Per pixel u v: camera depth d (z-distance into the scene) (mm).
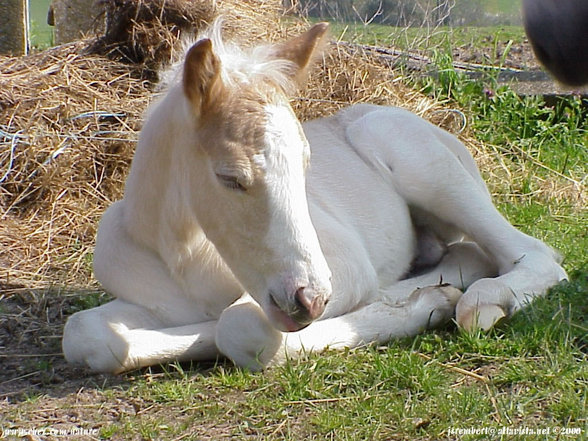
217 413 5168
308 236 5023
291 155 5027
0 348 6453
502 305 6125
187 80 5125
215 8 11266
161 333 5816
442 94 12211
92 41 11344
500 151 11250
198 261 5875
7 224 8805
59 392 5531
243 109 5086
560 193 10000
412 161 7176
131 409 5297
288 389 5348
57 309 7207
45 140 9453
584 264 7379
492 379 5449
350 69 11445
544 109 11828
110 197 9516
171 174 5629
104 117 9977
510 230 7062
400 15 13359
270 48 5723
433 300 6285
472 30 15820
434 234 7637
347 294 6250
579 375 5414
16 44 13125
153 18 11047
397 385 5422
